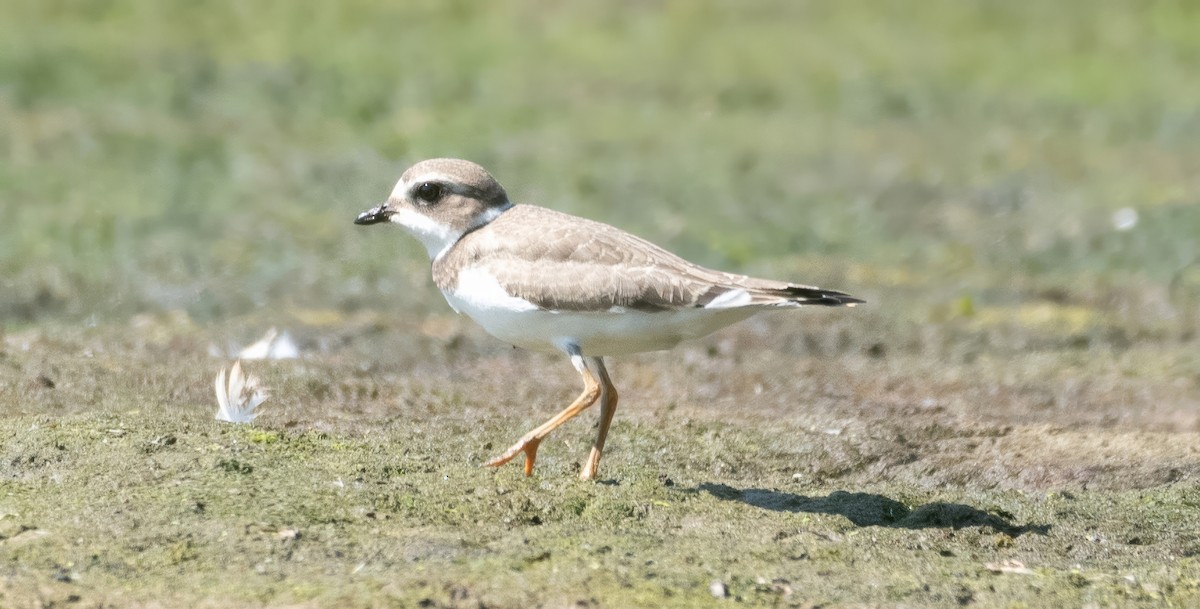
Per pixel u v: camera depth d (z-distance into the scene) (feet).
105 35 85.30
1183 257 57.77
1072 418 38.55
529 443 29.78
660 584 24.54
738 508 29.25
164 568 24.48
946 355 45.75
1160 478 33.09
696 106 81.71
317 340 43.91
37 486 27.89
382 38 90.02
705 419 36.40
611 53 90.22
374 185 65.10
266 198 62.54
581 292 28.25
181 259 53.16
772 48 92.58
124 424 31.89
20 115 71.15
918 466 33.81
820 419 36.65
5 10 87.10
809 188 68.13
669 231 59.82
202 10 91.66
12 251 52.70
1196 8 99.14
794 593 24.79
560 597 23.77
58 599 23.09
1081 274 56.08
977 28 97.40
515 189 65.00
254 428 32.68
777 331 47.52
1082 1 100.37
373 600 23.25
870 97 84.28
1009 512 30.42
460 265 29.89
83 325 45.11
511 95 81.51
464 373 41.47
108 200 60.44
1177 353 45.65
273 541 25.58
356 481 28.99
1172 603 25.52
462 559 25.21
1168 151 75.46
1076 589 25.88
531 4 97.25
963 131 79.30
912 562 26.78
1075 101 84.58
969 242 60.44
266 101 77.30
